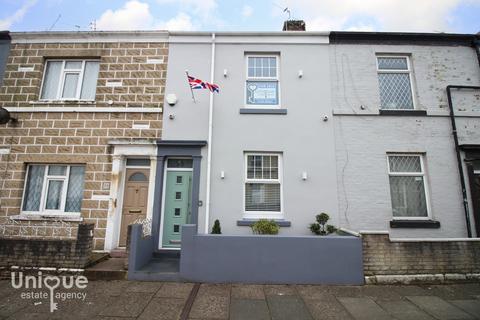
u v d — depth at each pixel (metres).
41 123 7.73
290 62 8.15
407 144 7.69
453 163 7.60
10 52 8.23
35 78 8.05
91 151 7.59
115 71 8.05
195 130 7.70
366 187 7.46
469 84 8.12
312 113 7.83
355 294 5.21
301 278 5.70
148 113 7.79
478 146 7.52
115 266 6.08
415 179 7.71
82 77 8.23
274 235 5.95
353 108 7.87
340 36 8.27
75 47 8.22
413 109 7.99
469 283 5.71
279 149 7.63
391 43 8.32
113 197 7.30
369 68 8.15
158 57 8.14
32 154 7.58
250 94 8.12
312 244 5.80
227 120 7.76
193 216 7.23
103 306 4.57
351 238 5.83
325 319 4.27
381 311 4.54
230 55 8.19
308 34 8.23
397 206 7.58
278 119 7.78
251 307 4.63
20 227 7.21
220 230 6.88
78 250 5.85
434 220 7.32
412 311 4.54
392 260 5.78
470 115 7.89
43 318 4.18
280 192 7.55
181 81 7.99
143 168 7.68
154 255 7.01
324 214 6.91
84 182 7.51
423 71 8.18
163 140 7.51
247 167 7.72
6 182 7.45
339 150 7.64
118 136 7.67
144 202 7.51
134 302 4.72
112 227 7.15
